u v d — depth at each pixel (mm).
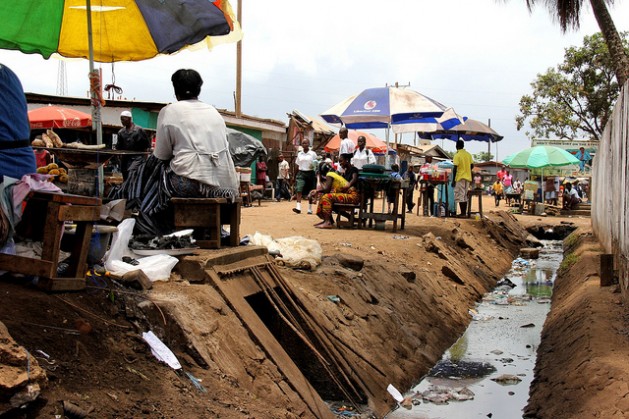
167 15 7938
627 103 10172
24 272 4875
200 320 5504
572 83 37625
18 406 3523
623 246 9859
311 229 14148
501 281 15867
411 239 14156
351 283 9086
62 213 4867
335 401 6891
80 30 8398
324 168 18312
